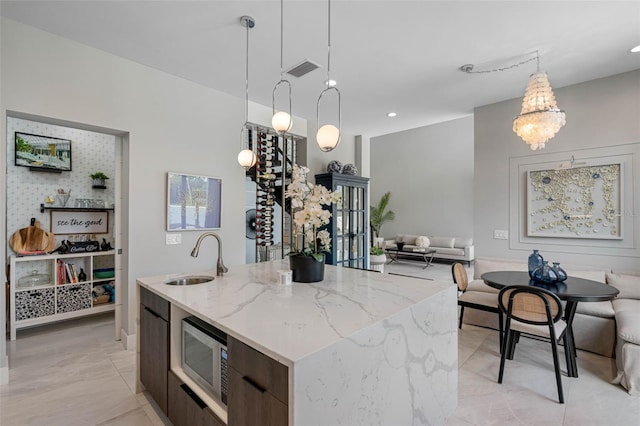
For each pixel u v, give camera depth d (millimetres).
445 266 8273
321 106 4238
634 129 3195
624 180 3242
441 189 9789
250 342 1146
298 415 992
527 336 3240
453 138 9562
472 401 2123
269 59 2959
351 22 2381
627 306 2814
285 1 2145
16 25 2373
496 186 4082
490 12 2256
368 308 1515
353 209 5027
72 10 2240
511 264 3713
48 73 2510
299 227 2135
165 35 2568
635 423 1898
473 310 3635
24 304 3260
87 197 4039
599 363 2686
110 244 4164
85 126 2756
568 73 3254
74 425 1881
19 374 2475
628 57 2922
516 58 2932
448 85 3541
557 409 2039
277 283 2059
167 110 3236
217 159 3668
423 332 1655
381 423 1342
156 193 3150
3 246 2309
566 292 2416
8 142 3482
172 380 1770
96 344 3066
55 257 3459
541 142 2822
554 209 3660
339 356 1137
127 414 1989
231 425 1281
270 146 4742
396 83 3469
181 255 3330
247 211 4777
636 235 3189
